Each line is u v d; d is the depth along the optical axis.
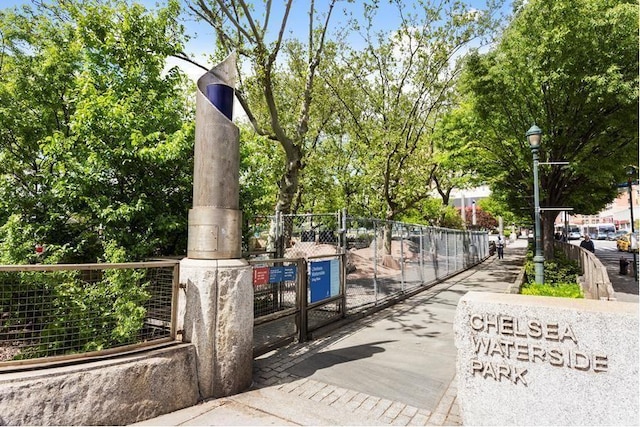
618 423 2.67
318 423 3.56
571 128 11.73
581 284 9.78
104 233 5.76
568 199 15.20
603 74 9.80
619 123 10.62
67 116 7.30
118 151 5.86
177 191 6.77
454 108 17.73
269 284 6.14
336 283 7.68
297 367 5.11
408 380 4.65
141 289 4.62
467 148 14.27
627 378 2.67
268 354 5.68
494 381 3.09
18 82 6.99
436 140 17.34
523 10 11.32
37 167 7.07
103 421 3.32
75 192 5.67
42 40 7.90
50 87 7.16
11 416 2.94
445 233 16.23
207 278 4.12
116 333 4.44
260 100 12.12
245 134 10.86
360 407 3.91
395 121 15.73
